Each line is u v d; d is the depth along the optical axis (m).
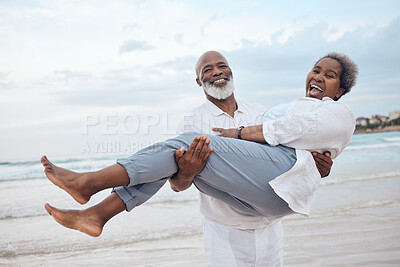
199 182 2.68
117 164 2.32
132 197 2.46
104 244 5.30
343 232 5.49
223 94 3.19
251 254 3.04
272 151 2.60
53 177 2.23
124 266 4.49
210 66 3.24
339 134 2.61
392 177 10.57
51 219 7.03
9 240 5.66
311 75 3.03
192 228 5.99
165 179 2.52
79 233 5.93
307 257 4.59
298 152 2.60
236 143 2.54
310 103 2.79
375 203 7.25
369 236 5.28
